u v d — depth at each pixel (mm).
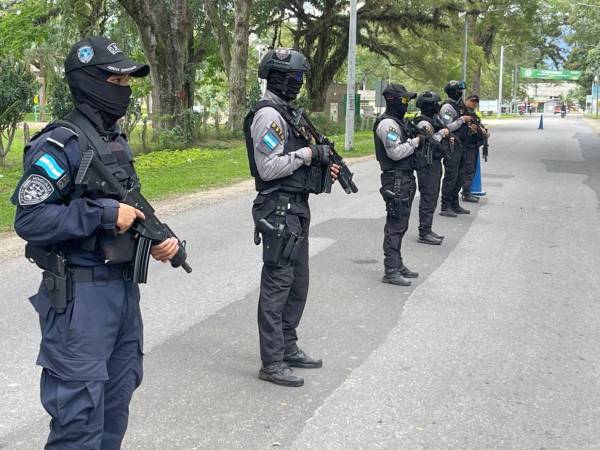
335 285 6590
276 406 4023
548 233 9250
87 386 2512
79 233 2418
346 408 4012
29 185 2438
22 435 3658
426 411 3994
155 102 23406
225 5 28641
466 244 8492
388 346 5027
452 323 5559
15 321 5441
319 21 35188
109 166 2549
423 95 7914
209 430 3721
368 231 9141
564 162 19266
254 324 5453
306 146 4207
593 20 43562
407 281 6613
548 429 3807
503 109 100438
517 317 5734
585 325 5559
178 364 4621
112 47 2605
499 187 13773
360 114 38438
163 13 22859
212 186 13820
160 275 6824
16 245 8195
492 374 4547
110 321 2582
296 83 4160
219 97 44250
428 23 35344
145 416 3867
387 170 6461
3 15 23328
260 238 4332
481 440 3668
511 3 45875
